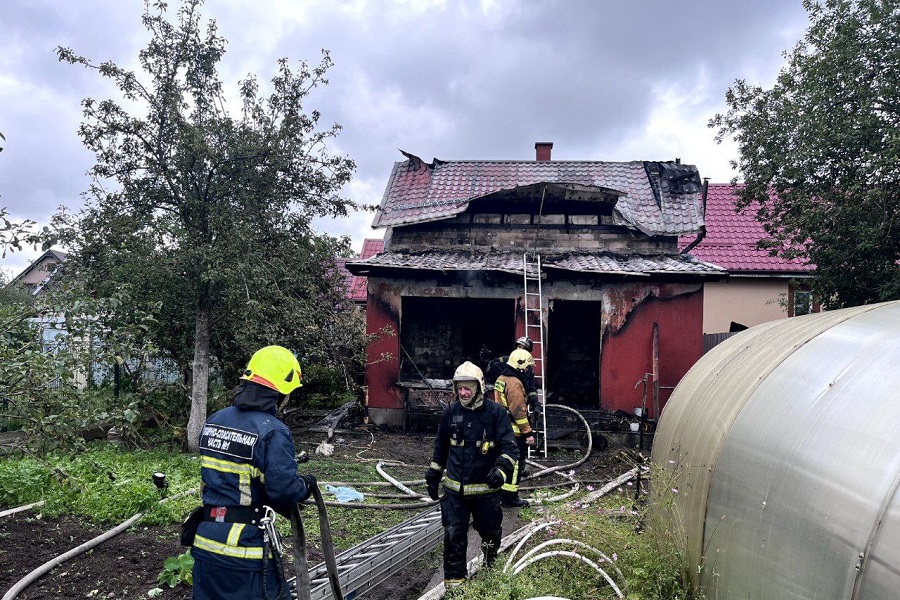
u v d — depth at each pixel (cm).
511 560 440
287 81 882
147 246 813
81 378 873
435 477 434
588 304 1359
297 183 903
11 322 552
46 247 514
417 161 1472
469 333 1372
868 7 1003
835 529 245
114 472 654
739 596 313
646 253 1190
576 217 1222
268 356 289
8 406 549
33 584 412
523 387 679
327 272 1052
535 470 866
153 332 838
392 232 1258
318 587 374
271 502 269
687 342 1080
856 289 1069
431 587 446
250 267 826
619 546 438
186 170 813
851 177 1013
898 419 249
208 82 864
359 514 611
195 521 276
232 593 257
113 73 793
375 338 1077
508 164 1488
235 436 271
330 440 1026
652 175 1380
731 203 1834
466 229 1241
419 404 1123
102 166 828
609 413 1071
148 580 426
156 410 919
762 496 304
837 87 1023
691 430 445
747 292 1617
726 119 1196
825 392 304
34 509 552
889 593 214
